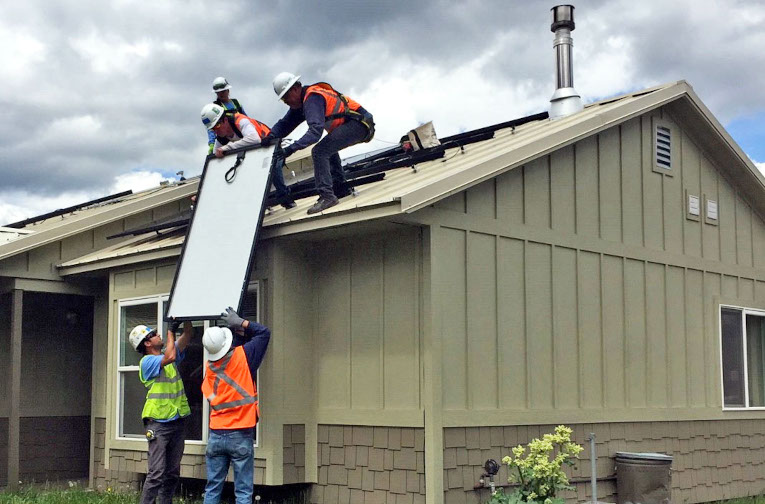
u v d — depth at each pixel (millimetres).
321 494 9281
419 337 8547
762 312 12766
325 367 9453
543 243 9625
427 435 8305
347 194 9227
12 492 11109
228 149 9336
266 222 9156
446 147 11078
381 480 8719
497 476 8789
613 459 10023
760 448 12266
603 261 10328
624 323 10477
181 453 8797
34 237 11703
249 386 7789
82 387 13484
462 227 8766
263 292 9422
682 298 11398
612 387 10180
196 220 9289
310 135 8633
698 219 11875
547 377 9438
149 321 10977
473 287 8828
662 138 11500
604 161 10562
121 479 11875
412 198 7922
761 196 12758
